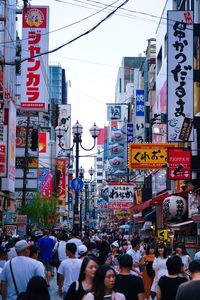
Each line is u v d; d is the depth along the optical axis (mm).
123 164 84062
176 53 28016
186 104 28094
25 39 35344
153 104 60000
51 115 92750
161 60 52375
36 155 58219
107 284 7629
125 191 51594
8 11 47656
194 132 31969
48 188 61812
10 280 10336
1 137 31953
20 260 10398
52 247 21812
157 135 50125
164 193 44031
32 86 35844
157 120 49094
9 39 48719
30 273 10320
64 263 12828
